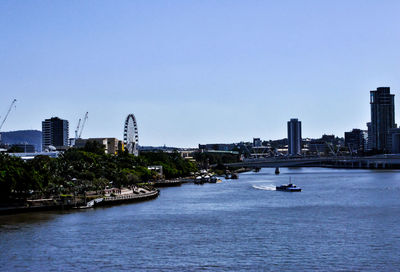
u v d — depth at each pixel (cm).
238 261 16125
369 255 16750
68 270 15250
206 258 16475
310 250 17438
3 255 16850
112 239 19150
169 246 18075
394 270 15150
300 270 15175
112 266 15638
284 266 15575
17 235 19812
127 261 16150
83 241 18825
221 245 18188
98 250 17500
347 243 18412
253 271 15100
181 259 16388
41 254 16962
